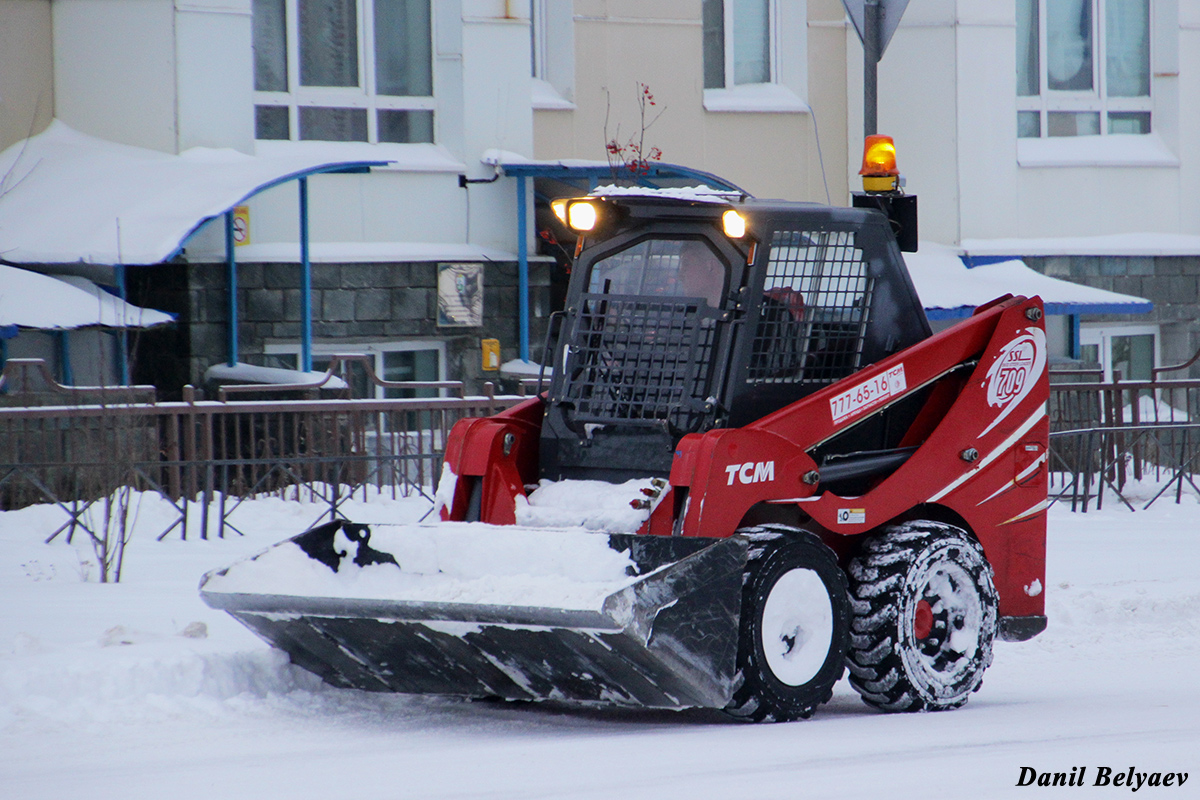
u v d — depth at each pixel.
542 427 17.06
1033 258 45.47
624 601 13.70
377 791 12.23
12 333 30.53
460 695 16.52
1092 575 26.17
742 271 16.38
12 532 25.88
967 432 17.41
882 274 17.48
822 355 17.03
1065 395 35.69
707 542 14.48
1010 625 17.94
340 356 33.00
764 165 44.97
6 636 17.88
